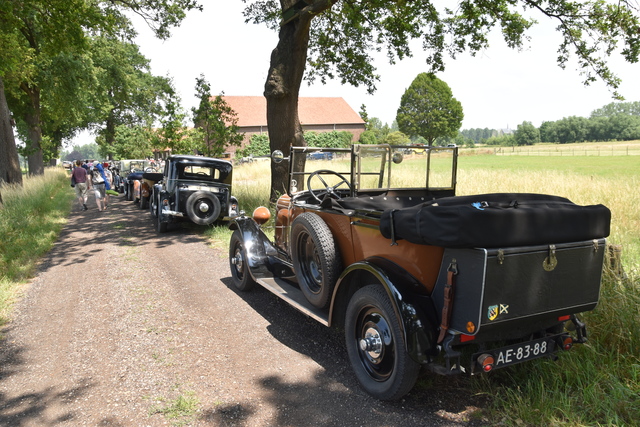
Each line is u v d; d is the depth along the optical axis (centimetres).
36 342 432
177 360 382
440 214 254
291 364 371
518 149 8862
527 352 285
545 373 313
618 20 886
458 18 1092
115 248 871
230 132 1590
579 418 264
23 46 1850
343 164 476
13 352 412
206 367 368
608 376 305
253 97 7019
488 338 274
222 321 473
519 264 254
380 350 308
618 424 260
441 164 454
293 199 488
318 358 382
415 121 9350
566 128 15450
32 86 2470
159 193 1016
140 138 4078
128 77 3434
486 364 268
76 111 2728
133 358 389
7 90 2188
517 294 256
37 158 2720
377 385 309
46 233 1009
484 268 242
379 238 325
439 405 301
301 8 976
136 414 302
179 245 891
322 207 403
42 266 742
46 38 1348
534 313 265
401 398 311
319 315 381
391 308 289
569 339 298
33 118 2659
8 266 698
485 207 263
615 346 340
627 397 280
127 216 1354
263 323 466
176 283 620
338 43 1312
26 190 1537
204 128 1622
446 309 264
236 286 588
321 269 375
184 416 297
